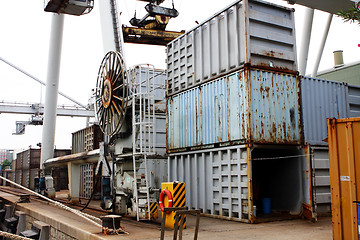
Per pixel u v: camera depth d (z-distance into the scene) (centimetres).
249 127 1162
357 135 790
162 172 1911
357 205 770
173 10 3634
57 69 2859
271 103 1234
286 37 1313
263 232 988
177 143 1545
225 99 1282
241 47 1237
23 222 1694
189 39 1519
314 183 1220
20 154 3997
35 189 2584
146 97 1341
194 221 1223
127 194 1346
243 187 1175
